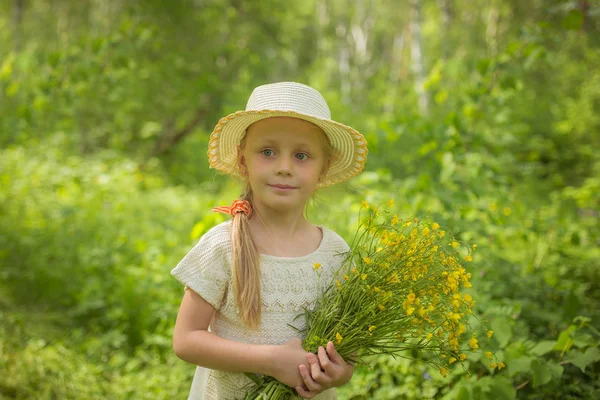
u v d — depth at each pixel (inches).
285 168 63.5
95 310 161.5
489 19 644.1
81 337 146.2
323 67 890.1
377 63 1000.2
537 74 478.9
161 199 308.7
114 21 439.8
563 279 150.0
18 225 211.6
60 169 292.8
